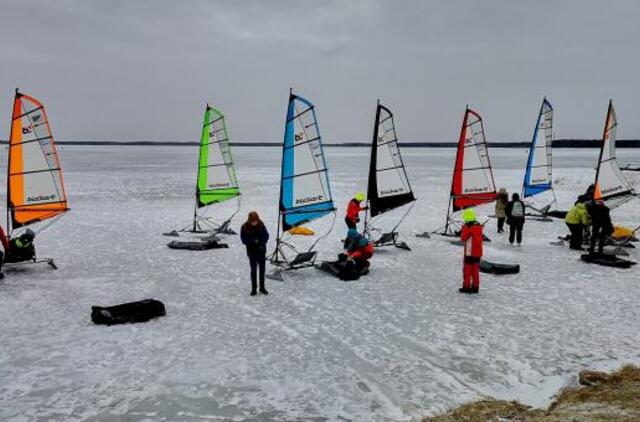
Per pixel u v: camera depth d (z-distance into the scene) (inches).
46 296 362.6
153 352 263.9
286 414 203.0
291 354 262.7
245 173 1996.8
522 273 433.1
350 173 2003.0
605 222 466.3
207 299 358.9
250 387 226.4
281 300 356.8
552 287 388.2
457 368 244.5
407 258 499.5
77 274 428.8
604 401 201.3
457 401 213.0
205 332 293.4
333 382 231.1
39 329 295.9
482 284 398.3
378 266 464.4
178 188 1301.7
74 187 1315.2
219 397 217.0
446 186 1358.3
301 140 437.1
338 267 430.0
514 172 2028.8
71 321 310.3
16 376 234.8
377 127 517.0
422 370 242.8
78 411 204.2
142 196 1102.4
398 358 256.8
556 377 233.8
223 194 660.1
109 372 239.9
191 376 236.7
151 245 560.1
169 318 317.7
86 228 671.1
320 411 205.5
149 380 232.2
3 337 282.7
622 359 252.5
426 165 2687.0
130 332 292.4
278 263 444.5
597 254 475.2
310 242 586.6
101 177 1718.8
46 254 507.8
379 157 523.2
